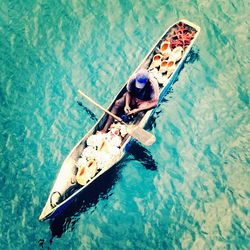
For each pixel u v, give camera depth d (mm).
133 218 8938
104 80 10578
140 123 9430
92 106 10211
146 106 8773
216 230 8875
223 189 9336
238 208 9125
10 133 9648
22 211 8734
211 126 10094
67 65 10773
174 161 9617
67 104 10180
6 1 11688
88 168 8688
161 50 10406
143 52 11078
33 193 8977
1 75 10492
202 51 11109
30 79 10500
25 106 10094
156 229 8859
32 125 9828
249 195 9266
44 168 9305
